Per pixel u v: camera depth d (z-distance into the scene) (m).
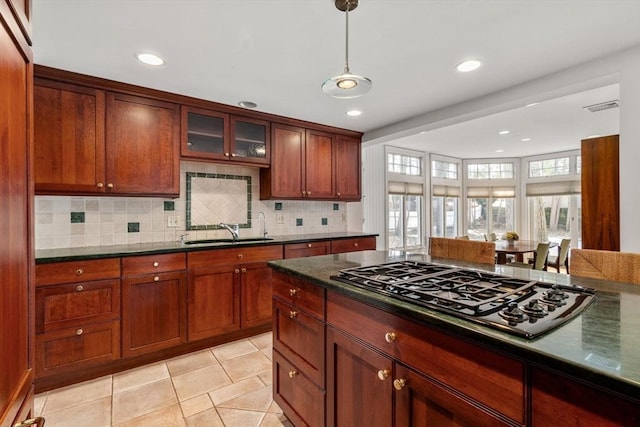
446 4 1.61
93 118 2.41
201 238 3.21
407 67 2.30
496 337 0.78
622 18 1.73
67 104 2.32
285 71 2.35
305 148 3.67
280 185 3.47
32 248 0.89
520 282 1.28
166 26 1.77
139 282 2.38
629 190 2.04
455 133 4.73
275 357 1.82
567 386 0.67
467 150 6.15
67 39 1.88
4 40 0.72
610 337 0.77
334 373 1.37
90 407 1.93
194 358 2.55
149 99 2.66
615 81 2.25
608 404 0.62
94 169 2.41
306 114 3.37
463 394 0.88
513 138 5.07
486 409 0.82
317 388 1.47
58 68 2.24
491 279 1.35
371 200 5.38
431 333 0.97
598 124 4.20
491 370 0.81
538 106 3.47
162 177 2.71
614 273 1.39
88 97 2.40
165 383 2.19
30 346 0.88
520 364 0.75
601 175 2.60
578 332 0.81
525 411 0.74
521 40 1.96
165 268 2.49
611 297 1.11
